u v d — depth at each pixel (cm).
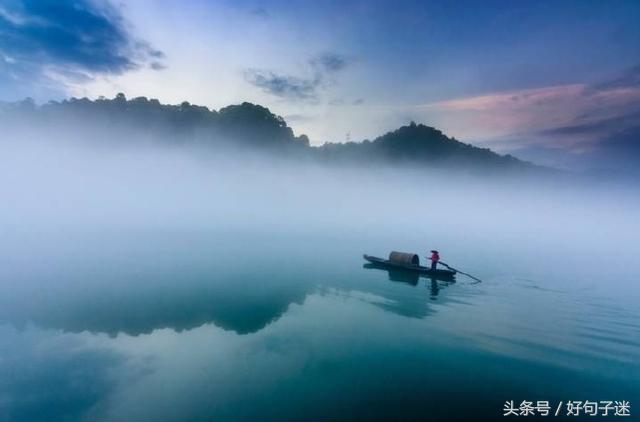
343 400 1079
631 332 1622
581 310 1942
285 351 1403
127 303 1933
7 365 1260
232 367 1270
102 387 1131
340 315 1819
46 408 1022
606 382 1203
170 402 1057
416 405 1060
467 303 2041
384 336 1556
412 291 2270
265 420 980
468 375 1238
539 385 1179
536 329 1645
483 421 996
